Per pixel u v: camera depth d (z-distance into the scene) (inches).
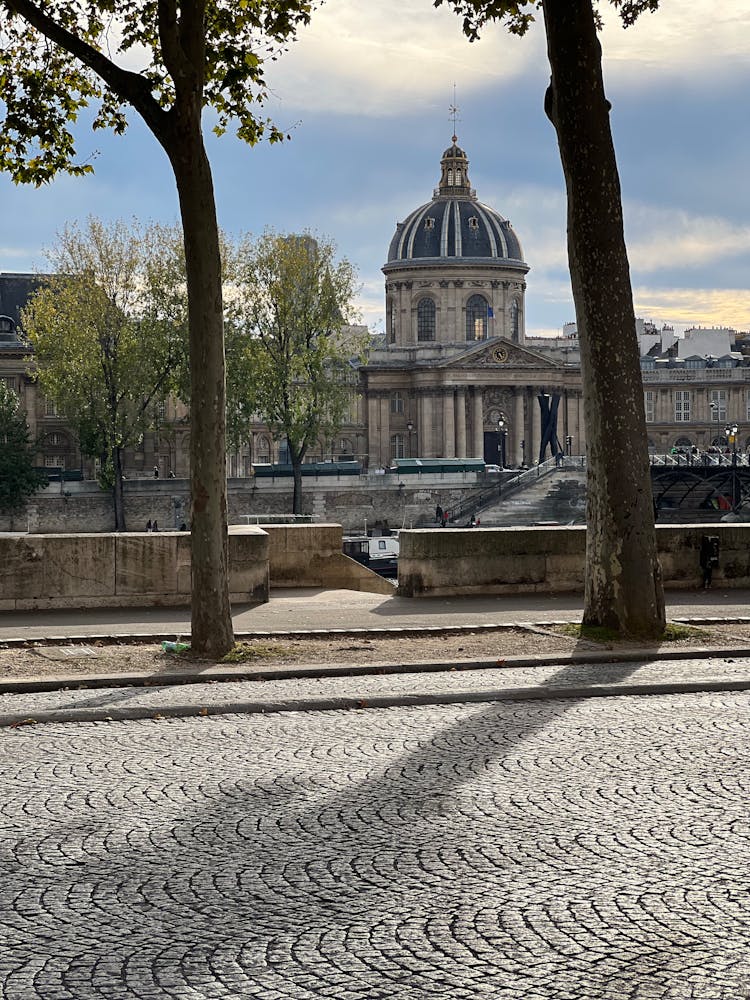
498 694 465.4
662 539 787.4
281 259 3075.8
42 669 507.2
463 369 5103.3
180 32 532.4
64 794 330.6
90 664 519.8
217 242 552.1
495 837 293.0
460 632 613.0
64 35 534.0
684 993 210.7
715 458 3853.3
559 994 210.2
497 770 354.0
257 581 745.0
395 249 5551.2
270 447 4972.9
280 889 259.9
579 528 781.9
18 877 268.1
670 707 446.0
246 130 660.7
